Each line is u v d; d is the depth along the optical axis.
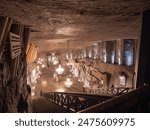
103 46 17.19
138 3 3.84
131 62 13.02
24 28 6.24
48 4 3.54
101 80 17.09
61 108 8.59
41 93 19.06
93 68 19.59
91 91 18.14
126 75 13.20
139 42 4.88
